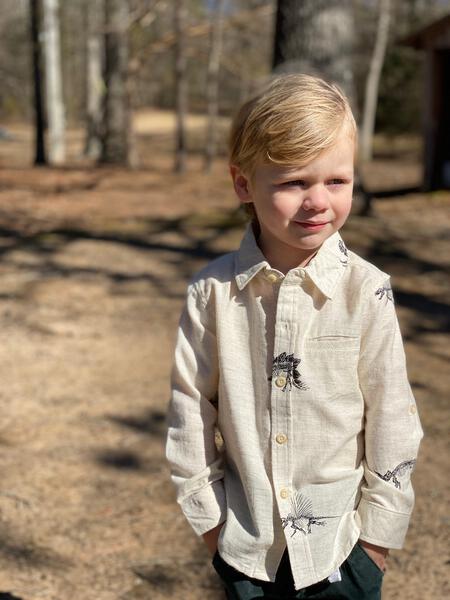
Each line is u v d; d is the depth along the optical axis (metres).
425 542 3.32
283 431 1.89
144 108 50.69
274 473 1.90
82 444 4.33
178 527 3.52
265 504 1.89
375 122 28.16
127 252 8.48
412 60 27.25
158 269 7.94
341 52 9.05
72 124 49.19
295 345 1.88
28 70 39.12
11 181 15.99
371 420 1.89
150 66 32.41
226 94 38.25
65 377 5.32
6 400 4.91
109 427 4.55
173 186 15.77
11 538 3.38
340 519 1.89
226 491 1.96
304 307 1.88
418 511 3.55
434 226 9.73
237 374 1.93
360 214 9.84
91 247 8.66
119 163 21.80
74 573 3.16
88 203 12.76
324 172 1.79
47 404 4.87
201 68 42.75
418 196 12.87
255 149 1.80
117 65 21.34
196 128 40.81
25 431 4.48
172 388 2.02
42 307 6.77
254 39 20.23
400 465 1.87
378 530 1.87
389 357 1.86
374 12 28.97
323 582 1.91
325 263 1.88
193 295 2.00
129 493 3.81
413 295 7.23
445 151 13.68
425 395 4.96
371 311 1.86
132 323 6.45
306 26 8.96
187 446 1.96
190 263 8.14
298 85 1.80
